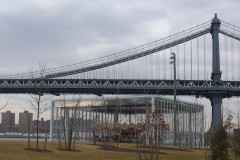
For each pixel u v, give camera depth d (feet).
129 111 264.72
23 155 134.00
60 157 142.10
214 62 568.41
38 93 272.31
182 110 299.99
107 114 275.18
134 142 237.86
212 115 525.34
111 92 577.43
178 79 569.23
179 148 214.69
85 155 154.20
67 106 285.64
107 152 169.37
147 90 545.85
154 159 156.46
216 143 134.00
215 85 551.18
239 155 144.56
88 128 279.28
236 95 554.46
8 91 574.15
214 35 569.64
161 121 171.32
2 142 158.30
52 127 289.12
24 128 553.64
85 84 584.81
